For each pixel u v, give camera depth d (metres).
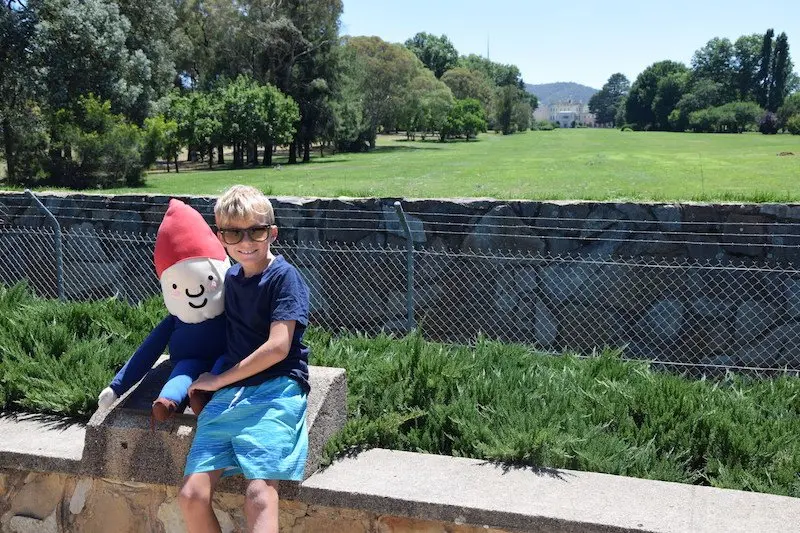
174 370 3.15
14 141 22.56
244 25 39.59
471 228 6.76
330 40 39.69
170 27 33.00
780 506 2.82
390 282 7.04
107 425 3.22
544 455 3.26
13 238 8.55
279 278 2.86
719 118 82.00
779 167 14.59
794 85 109.81
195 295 3.17
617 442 3.52
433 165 22.00
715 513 2.77
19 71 23.20
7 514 3.49
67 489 3.38
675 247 6.28
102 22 25.05
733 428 3.71
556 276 6.59
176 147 31.88
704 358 6.31
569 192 8.63
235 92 35.16
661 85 116.38
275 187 11.66
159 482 3.14
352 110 42.50
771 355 6.14
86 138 21.14
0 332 4.82
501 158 25.97
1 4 23.61
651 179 11.71
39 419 3.90
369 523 3.01
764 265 6.10
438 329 6.98
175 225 3.21
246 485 3.01
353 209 7.08
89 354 4.56
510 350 4.87
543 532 2.77
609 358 4.77
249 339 2.93
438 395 3.95
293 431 2.84
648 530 2.66
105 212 8.12
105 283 8.22
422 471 3.17
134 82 26.98
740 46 110.06
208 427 2.80
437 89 71.62
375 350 4.87
